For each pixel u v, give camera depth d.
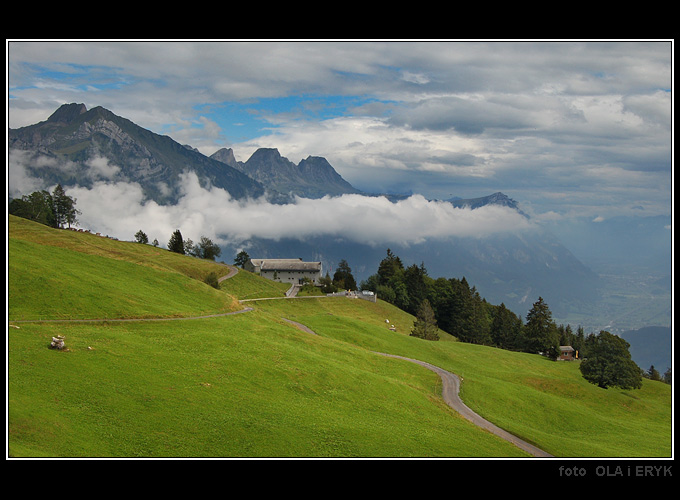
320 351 98.88
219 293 121.12
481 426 78.75
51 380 54.53
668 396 137.88
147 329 82.75
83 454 42.62
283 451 51.78
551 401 105.62
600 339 136.62
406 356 127.75
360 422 65.00
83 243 152.50
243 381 69.25
